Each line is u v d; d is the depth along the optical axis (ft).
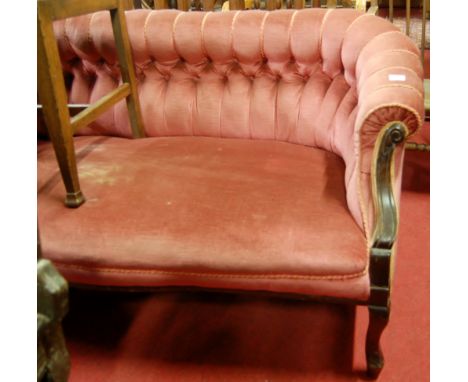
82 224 3.82
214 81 5.24
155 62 5.35
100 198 4.09
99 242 3.72
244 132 5.21
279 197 3.87
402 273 5.08
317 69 4.87
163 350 4.37
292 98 4.97
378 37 4.19
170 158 4.75
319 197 3.86
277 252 3.45
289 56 4.89
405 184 6.84
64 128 3.84
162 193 4.06
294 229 3.51
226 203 3.84
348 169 3.99
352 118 4.30
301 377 4.01
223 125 5.25
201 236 3.59
